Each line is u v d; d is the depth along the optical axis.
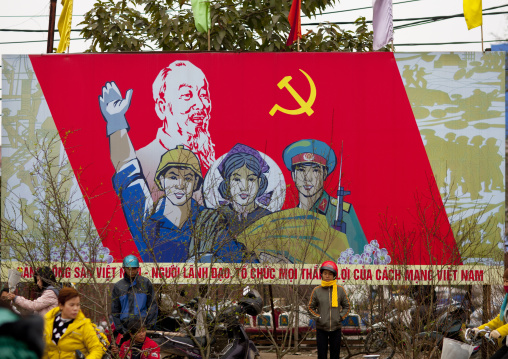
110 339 8.25
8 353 2.07
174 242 10.90
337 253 10.91
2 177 11.07
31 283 9.98
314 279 10.80
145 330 7.80
